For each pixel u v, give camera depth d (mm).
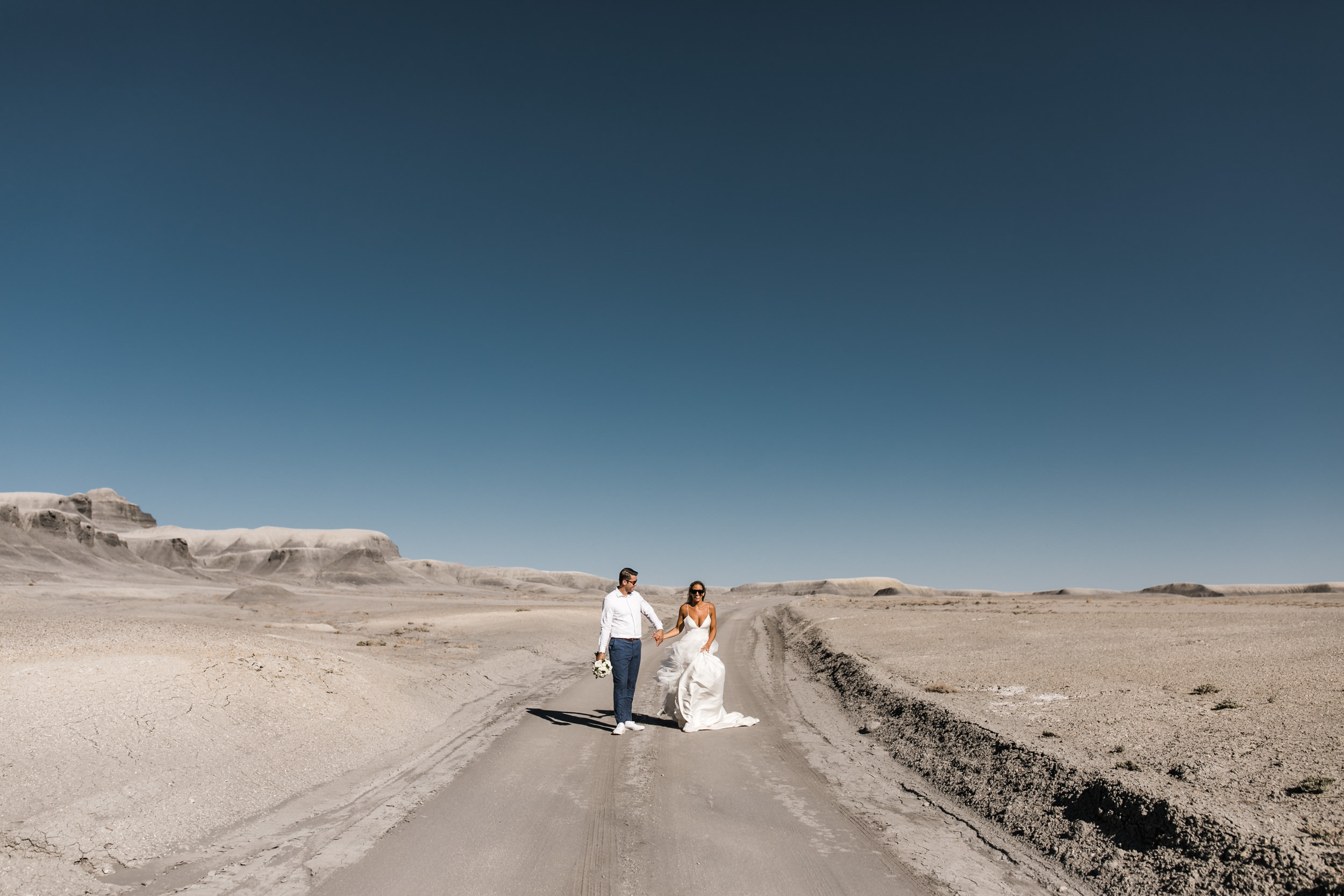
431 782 7836
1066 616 34062
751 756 9305
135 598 69812
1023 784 7359
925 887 5219
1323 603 45656
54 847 5309
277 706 9508
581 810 6875
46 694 8047
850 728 11633
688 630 11648
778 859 5695
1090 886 5316
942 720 10242
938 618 35062
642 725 11250
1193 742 8266
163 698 8617
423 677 14242
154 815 6133
